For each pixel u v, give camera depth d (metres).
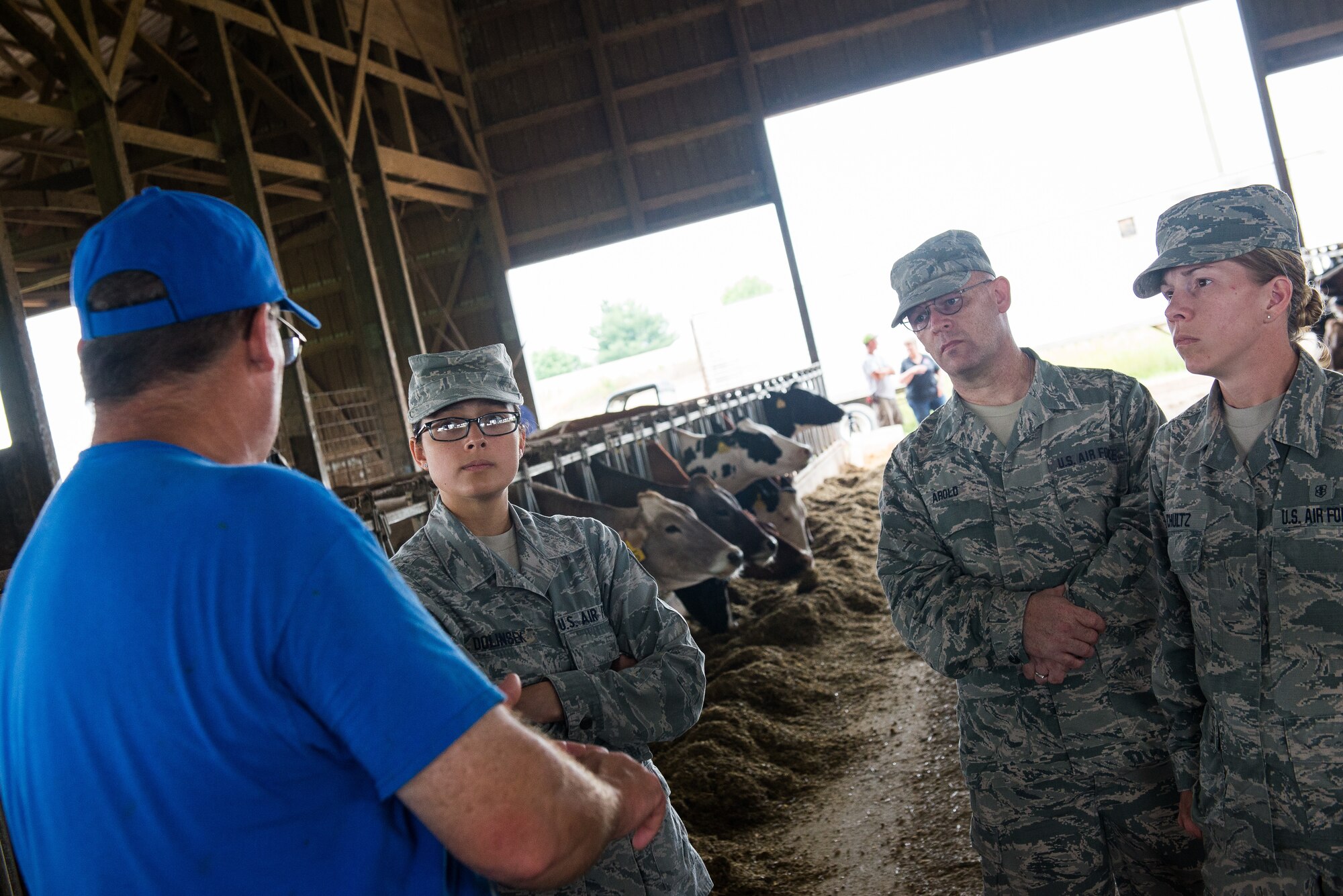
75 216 9.67
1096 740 1.91
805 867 2.92
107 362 0.94
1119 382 2.01
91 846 0.84
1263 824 1.51
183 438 0.94
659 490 4.89
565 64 11.86
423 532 1.70
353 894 0.86
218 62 7.41
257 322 1.00
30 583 0.90
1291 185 10.38
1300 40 10.32
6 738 0.91
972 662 1.91
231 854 0.83
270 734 0.84
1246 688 1.53
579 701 1.53
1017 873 2.00
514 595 1.65
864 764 3.59
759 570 6.09
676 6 11.59
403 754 0.82
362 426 11.45
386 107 10.80
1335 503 1.47
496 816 0.83
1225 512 1.57
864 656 4.82
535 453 4.62
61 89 8.46
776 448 6.27
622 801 1.01
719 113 11.68
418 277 12.09
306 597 0.84
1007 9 10.98
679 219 11.88
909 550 2.13
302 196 10.39
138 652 0.84
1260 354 1.54
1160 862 1.92
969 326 2.00
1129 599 1.88
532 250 12.16
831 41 11.34
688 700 1.63
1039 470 2.00
